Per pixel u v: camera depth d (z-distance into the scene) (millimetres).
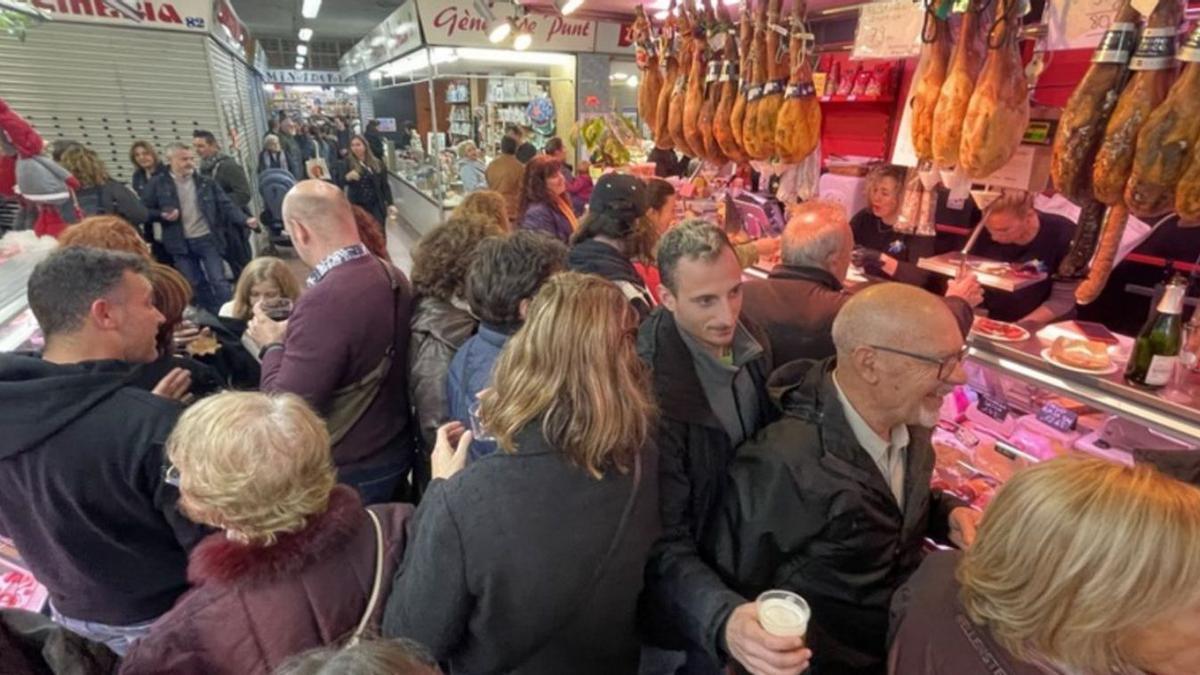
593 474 973
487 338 1587
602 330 966
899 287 1149
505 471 966
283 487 970
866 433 1156
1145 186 1125
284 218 1830
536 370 973
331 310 1739
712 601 1089
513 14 5168
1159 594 632
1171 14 1084
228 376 2217
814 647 1205
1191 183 1070
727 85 2182
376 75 11906
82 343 1303
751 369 1400
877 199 2312
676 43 2518
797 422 1224
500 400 1011
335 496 1092
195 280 5402
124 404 1252
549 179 3744
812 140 1975
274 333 2166
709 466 1266
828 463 1141
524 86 7754
